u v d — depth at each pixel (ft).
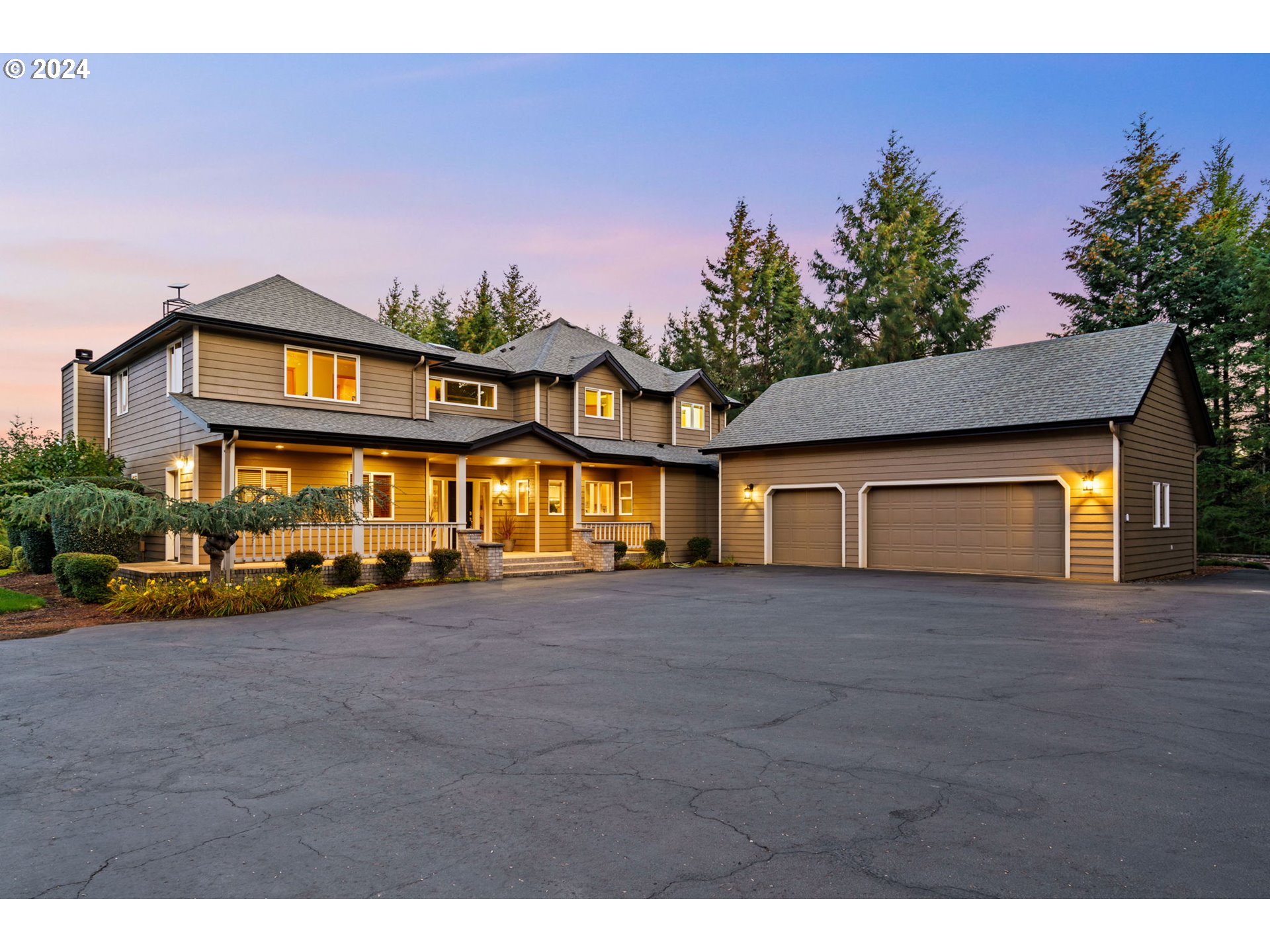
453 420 68.13
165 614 37.01
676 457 78.33
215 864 10.46
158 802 12.87
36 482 55.31
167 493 55.21
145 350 59.62
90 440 64.44
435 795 13.00
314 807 12.50
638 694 20.20
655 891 9.56
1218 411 92.32
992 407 58.39
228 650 27.68
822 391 76.79
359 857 10.61
